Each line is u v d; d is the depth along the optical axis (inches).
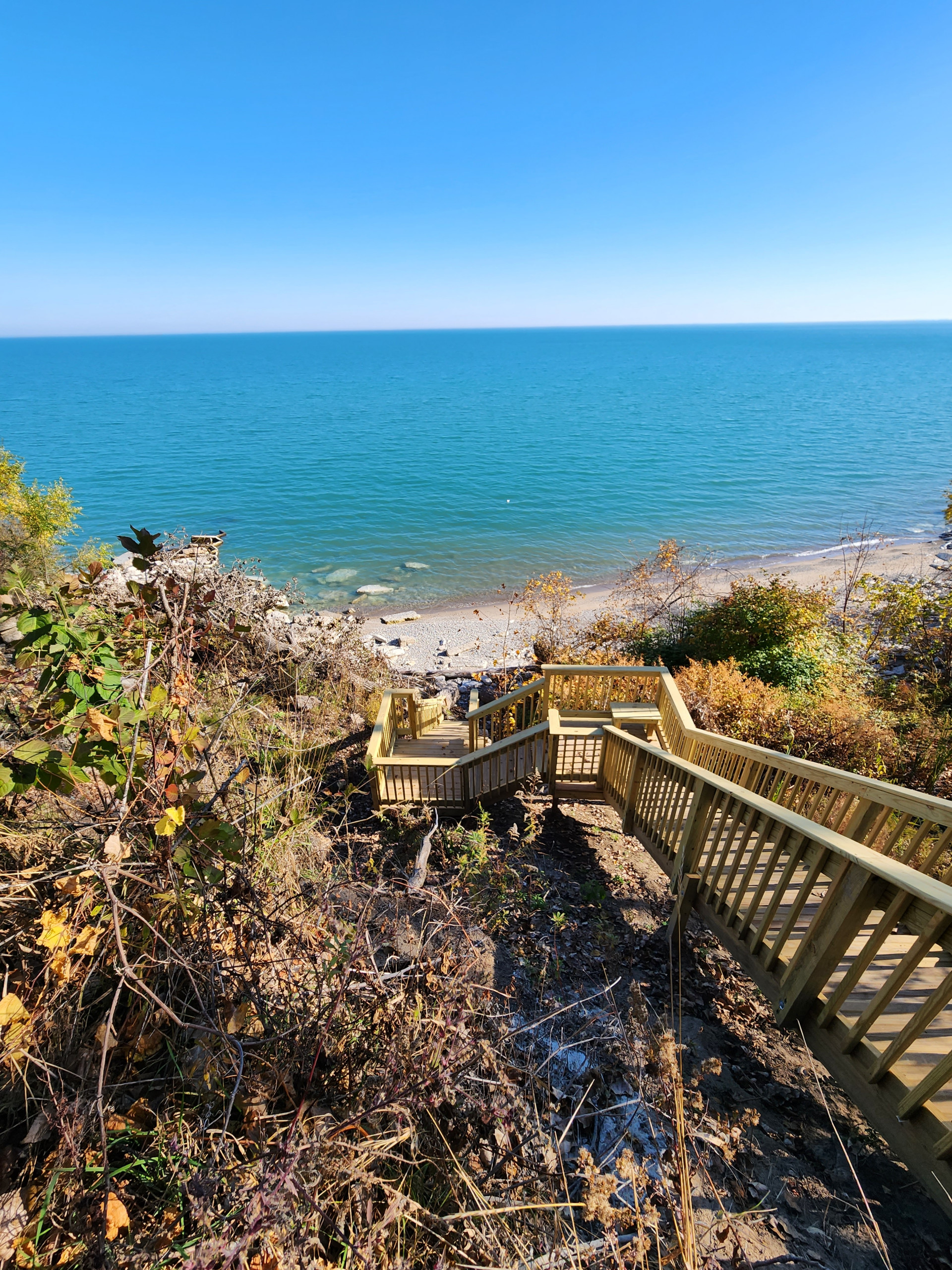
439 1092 86.4
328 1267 70.6
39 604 93.1
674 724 280.2
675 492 1562.5
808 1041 123.6
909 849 135.3
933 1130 97.1
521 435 2541.8
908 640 496.4
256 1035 90.8
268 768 161.3
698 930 186.4
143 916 89.9
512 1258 84.2
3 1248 69.3
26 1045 80.2
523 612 806.5
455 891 187.5
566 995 153.6
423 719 394.6
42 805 110.7
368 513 1396.4
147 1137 84.3
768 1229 103.4
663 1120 116.6
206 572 359.6
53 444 2369.6
